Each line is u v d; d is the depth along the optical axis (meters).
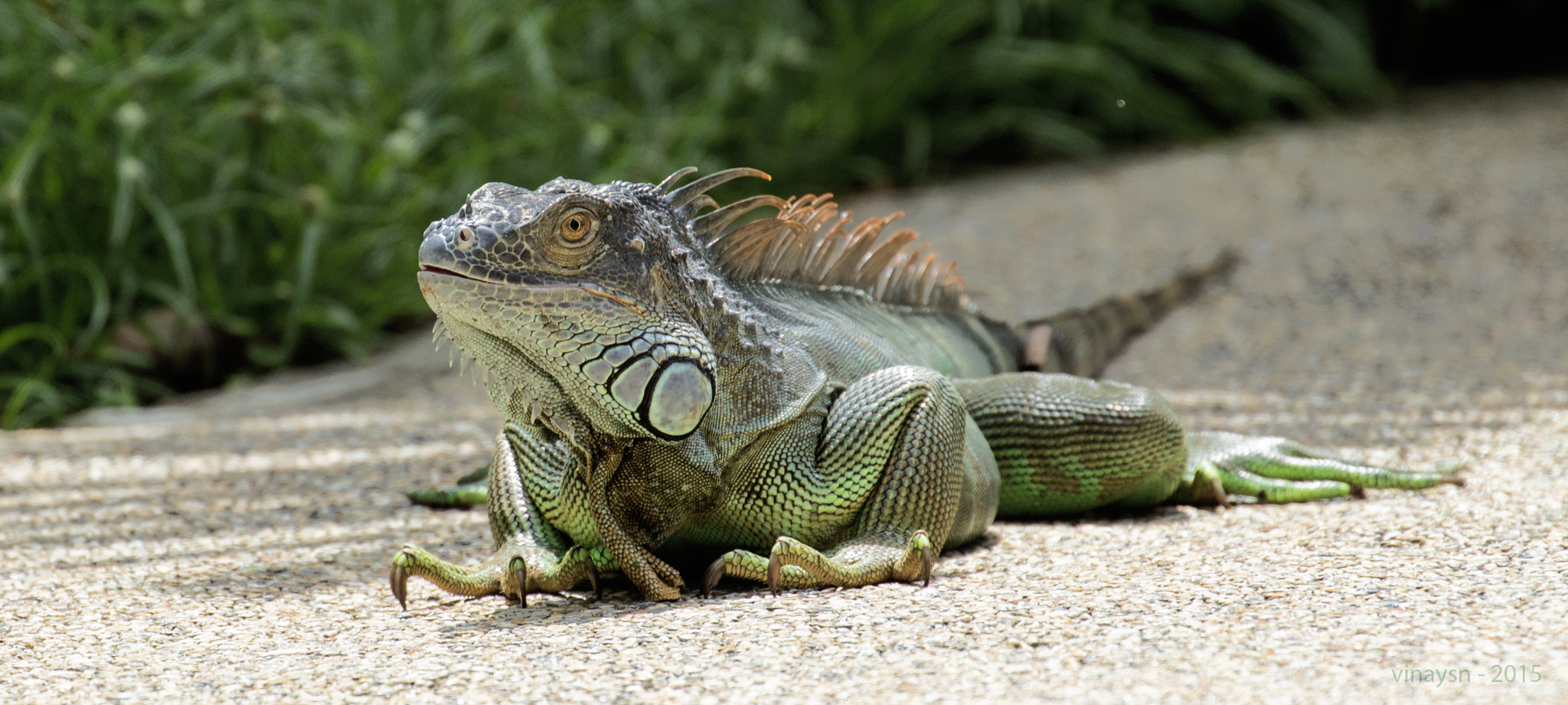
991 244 12.93
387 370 10.79
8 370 10.45
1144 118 16.69
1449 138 15.42
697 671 3.84
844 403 4.95
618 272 4.27
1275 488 6.01
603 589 4.90
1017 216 13.85
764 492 4.81
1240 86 17.00
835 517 4.85
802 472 4.82
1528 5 19.31
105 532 6.13
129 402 10.20
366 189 12.01
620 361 4.26
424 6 13.45
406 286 12.18
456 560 5.52
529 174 13.11
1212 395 8.48
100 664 4.19
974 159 16.64
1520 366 8.72
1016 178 15.68
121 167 10.39
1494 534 4.95
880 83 15.58
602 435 4.44
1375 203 13.29
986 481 5.41
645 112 14.41
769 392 4.78
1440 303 10.59
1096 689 3.56
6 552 5.79
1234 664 3.68
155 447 8.26
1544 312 10.10
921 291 6.41
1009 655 3.85
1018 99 16.47
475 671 3.94
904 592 4.57
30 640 4.47
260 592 5.05
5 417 9.64
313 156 12.41
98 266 10.89
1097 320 8.38
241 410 9.74
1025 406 5.74
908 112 16.05
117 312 10.76
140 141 10.99
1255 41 18.09
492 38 14.19
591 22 14.70
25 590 5.13
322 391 10.21
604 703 3.64
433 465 7.47
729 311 4.68
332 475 7.30
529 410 4.40
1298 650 3.76
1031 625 4.12
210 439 8.48
